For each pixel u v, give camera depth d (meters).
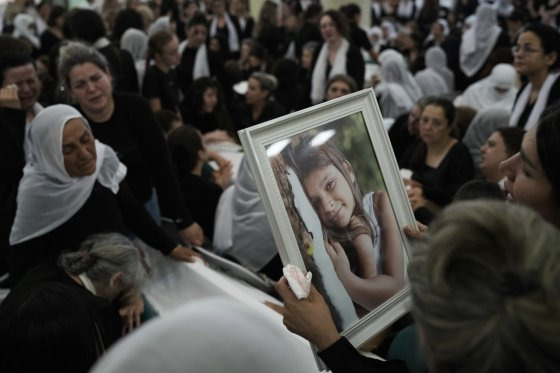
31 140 1.77
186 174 2.74
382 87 4.65
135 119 2.33
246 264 2.36
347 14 6.70
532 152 0.93
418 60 6.38
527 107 3.04
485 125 3.20
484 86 4.30
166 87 4.11
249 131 1.01
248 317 0.54
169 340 0.50
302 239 1.04
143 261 1.89
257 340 0.52
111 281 1.51
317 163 1.09
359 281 1.09
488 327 0.48
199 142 2.76
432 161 3.01
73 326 1.00
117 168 1.92
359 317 1.08
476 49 6.32
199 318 0.52
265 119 4.37
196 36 5.34
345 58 4.52
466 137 3.28
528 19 8.29
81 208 1.77
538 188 0.93
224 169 3.17
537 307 0.47
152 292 1.88
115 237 1.59
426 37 9.06
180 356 0.49
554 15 9.11
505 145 2.34
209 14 8.92
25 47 2.92
